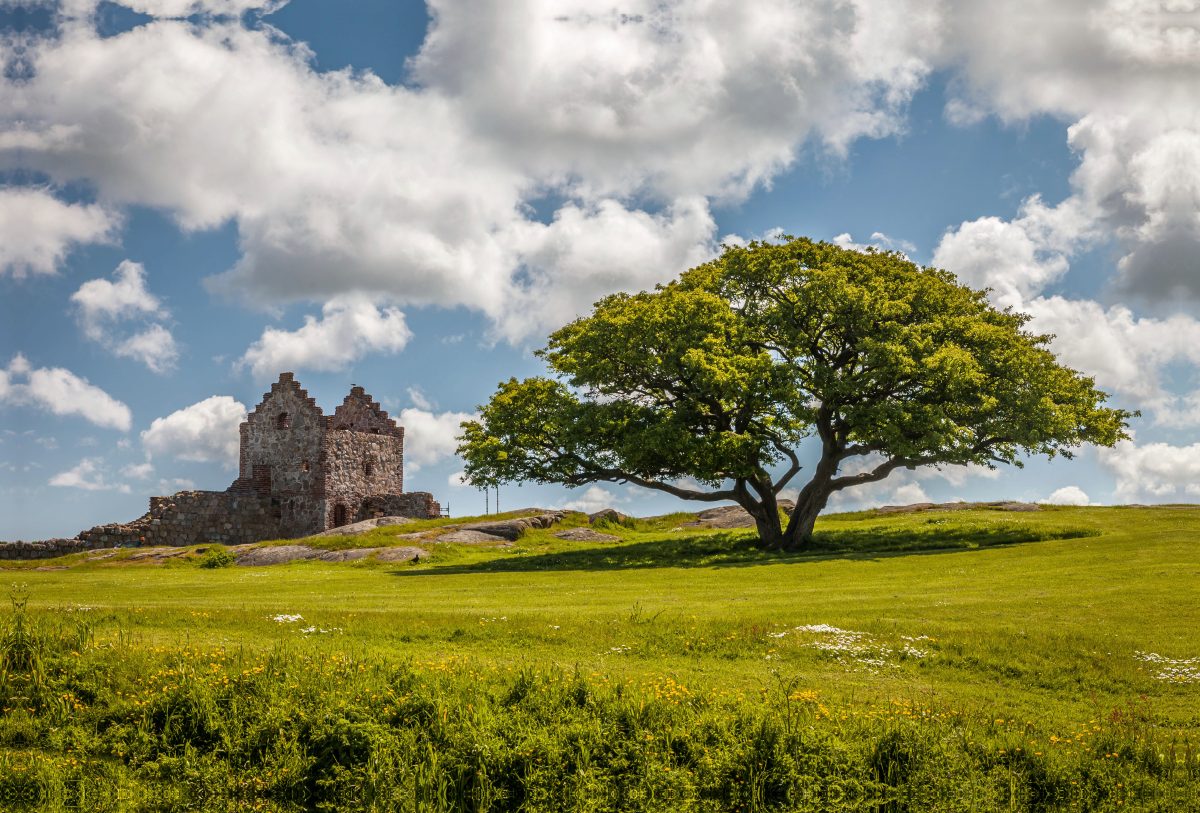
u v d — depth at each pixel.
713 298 42.62
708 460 40.56
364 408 73.44
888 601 25.00
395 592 29.83
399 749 11.79
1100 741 12.42
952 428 39.41
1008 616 22.17
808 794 11.07
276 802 11.22
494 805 11.20
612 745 12.01
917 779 11.28
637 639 19.09
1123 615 21.95
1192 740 13.05
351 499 69.19
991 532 42.25
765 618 21.81
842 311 42.59
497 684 14.03
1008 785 11.36
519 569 39.50
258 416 69.94
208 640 17.81
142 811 10.85
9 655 14.36
